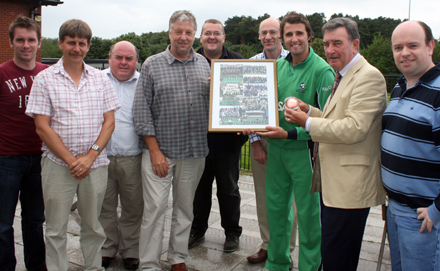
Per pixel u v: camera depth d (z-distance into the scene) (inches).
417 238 84.0
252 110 119.3
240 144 151.6
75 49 104.4
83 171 104.6
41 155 120.0
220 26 154.7
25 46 112.1
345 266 96.6
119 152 126.6
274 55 155.9
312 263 115.3
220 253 147.4
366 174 92.3
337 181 94.3
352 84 93.5
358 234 94.9
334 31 94.1
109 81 116.1
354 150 92.9
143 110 119.6
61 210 109.6
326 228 97.3
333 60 96.7
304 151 114.0
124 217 135.2
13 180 115.8
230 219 149.3
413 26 82.3
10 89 113.1
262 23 154.3
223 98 120.6
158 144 123.3
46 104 103.5
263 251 141.2
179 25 116.0
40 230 126.3
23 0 558.9
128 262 132.5
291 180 122.7
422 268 84.4
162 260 140.0
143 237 122.9
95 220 116.1
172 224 130.7
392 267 97.3
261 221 141.4
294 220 138.9
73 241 155.6
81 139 107.3
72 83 106.8
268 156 124.3
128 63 126.6
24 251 127.5
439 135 77.6
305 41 111.6
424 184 82.4
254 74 122.7
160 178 123.0
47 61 579.2
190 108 122.6
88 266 119.6
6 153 114.0
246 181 260.5
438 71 80.4
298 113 99.4
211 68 124.3
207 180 152.4
